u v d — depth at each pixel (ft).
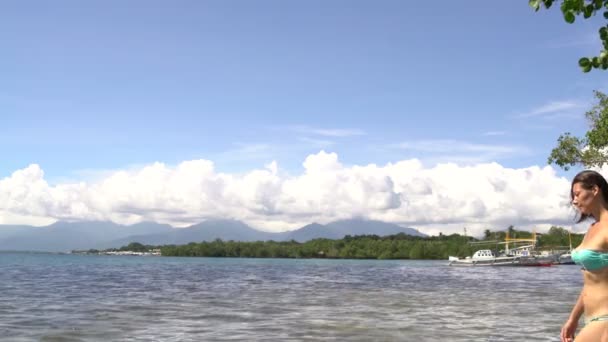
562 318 61.67
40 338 46.24
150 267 317.83
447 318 61.21
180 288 121.08
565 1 20.97
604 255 17.25
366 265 427.74
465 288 130.21
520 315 64.90
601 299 17.46
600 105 109.19
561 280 184.75
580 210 18.31
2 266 286.87
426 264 481.05
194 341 44.24
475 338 45.96
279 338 45.91
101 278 170.60
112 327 53.11
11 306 75.66
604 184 18.04
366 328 52.21
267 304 79.56
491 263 369.09
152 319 59.98
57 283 139.13
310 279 172.86
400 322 57.06
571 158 112.47
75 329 51.67
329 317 61.82
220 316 62.85
